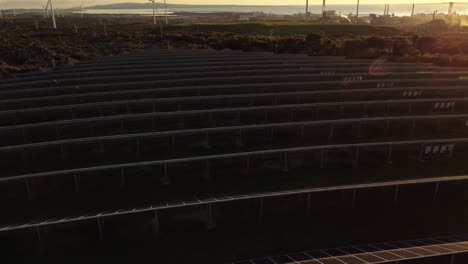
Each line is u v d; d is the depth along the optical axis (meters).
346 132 29.48
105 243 16.89
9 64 56.72
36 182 20.48
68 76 45.88
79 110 32.69
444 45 69.94
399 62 57.53
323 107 33.12
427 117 30.20
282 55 62.50
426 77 46.28
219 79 42.47
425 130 30.78
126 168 21.66
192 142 27.05
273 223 18.44
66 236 16.47
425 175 23.55
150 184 22.16
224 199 18.50
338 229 18.05
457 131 30.86
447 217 18.98
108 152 25.91
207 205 17.70
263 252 16.36
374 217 18.98
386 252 14.66
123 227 17.03
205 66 51.28
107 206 19.94
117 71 47.06
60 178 20.86
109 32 104.44
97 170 21.27
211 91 38.81
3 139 27.19
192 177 22.80
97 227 16.70
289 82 43.50
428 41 71.44
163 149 26.67
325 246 16.78
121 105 33.38
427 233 17.77
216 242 17.05
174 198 20.69
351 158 24.78
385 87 42.06
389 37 84.38
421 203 20.03
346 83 41.31
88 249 16.55
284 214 18.81
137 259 15.99
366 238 17.39
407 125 30.27
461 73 46.44
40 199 20.59
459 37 86.88
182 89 37.91
